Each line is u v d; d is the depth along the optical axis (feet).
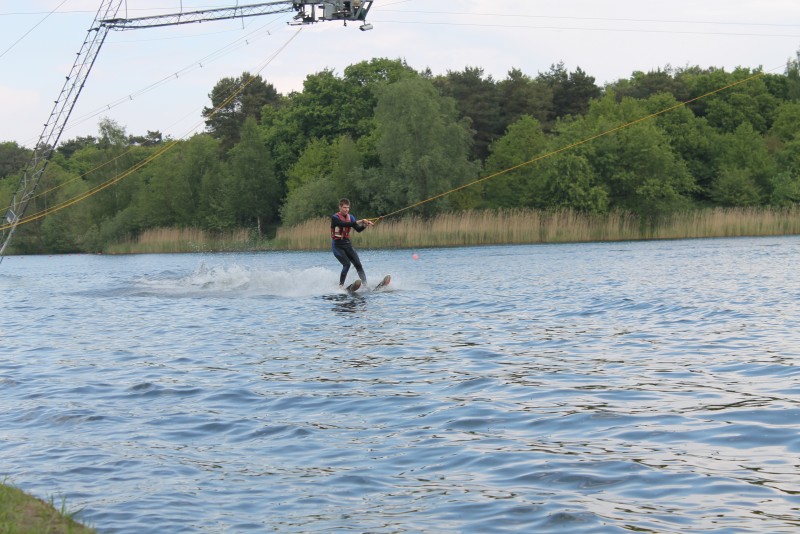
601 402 34.32
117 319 74.02
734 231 229.86
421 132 288.92
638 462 26.32
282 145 361.92
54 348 56.80
